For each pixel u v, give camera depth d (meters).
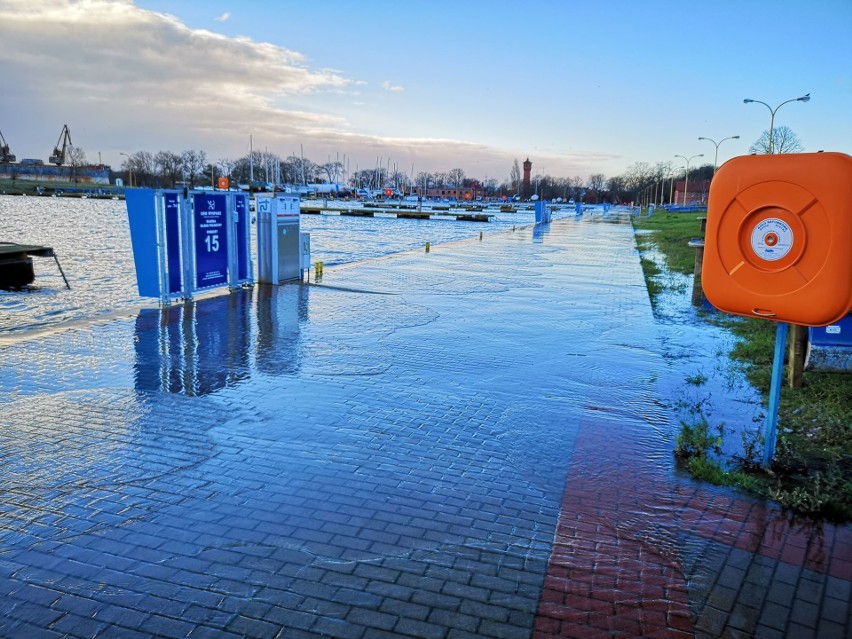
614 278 18.75
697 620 3.45
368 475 5.12
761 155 5.09
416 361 8.70
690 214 74.81
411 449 5.70
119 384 7.34
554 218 76.19
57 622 3.28
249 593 3.55
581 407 7.03
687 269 20.77
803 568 3.98
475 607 3.50
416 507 4.62
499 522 4.44
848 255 4.77
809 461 5.61
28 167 157.25
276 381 7.61
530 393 7.47
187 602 3.47
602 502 4.80
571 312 12.93
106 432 5.88
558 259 24.33
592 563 3.97
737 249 5.23
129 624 3.29
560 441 6.01
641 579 3.81
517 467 5.39
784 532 4.41
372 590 3.62
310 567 3.82
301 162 176.38
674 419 6.70
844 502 4.78
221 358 8.58
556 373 8.35
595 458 5.62
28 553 3.89
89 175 159.00
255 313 11.77
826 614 3.53
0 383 7.23
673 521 4.54
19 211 63.41
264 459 5.38
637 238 39.03
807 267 4.93
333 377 7.84
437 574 3.79
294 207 15.61
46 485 4.80
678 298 15.12
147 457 5.35
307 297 13.67
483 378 8.01
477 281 17.12
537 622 3.39
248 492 4.77
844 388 7.50
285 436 5.90
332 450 5.61
